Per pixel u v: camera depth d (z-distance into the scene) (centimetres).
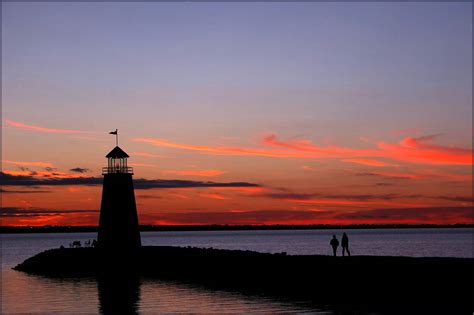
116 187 9506
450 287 5372
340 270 6369
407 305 5341
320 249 18075
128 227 9488
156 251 10069
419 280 5606
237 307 5522
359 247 18800
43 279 8581
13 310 5700
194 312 5350
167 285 7350
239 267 8019
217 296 6256
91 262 9612
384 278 5872
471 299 5219
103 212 9600
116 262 9356
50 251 11338
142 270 9019
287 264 7369
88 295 6625
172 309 5538
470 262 6041
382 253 15050
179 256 9506
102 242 9581
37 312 5566
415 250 16588
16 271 10419
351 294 6022
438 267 5838
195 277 8006
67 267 9756
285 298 5962
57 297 6531
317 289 6397
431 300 5428
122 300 6169
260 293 6372
